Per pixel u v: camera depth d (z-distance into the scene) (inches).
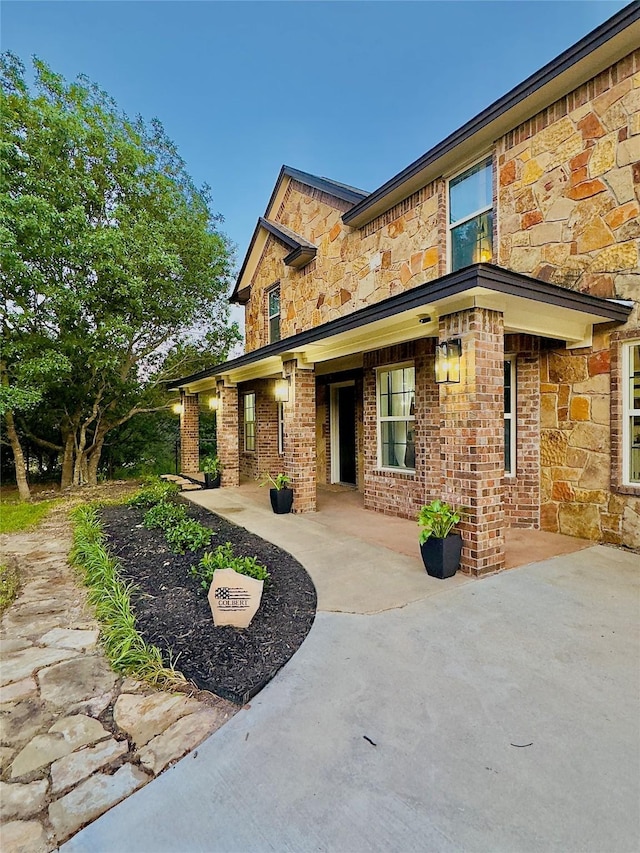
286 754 87.2
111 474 583.5
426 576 179.9
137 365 501.4
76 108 401.1
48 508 351.6
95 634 140.6
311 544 228.2
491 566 179.0
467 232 272.7
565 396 229.6
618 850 66.9
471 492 175.8
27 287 363.3
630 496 204.4
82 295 378.9
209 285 492.7
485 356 173.0
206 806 75.9
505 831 70.1
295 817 73.3
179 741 91.8
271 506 320.8
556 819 71.9
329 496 366.9
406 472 283.6
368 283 344.5
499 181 247.6
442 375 181.8
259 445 482.9
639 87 190.4
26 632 142.1
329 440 424.5
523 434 245.1
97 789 79.8
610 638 128.9
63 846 69.3
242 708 102.0
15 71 374.0
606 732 91.5
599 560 193.6
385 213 327.6
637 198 193.2
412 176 286.4
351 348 258.5
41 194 361.4
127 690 110.1
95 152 409.7
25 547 243.1
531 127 231.9
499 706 100.1
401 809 74.2
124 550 224.4
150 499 349.1
